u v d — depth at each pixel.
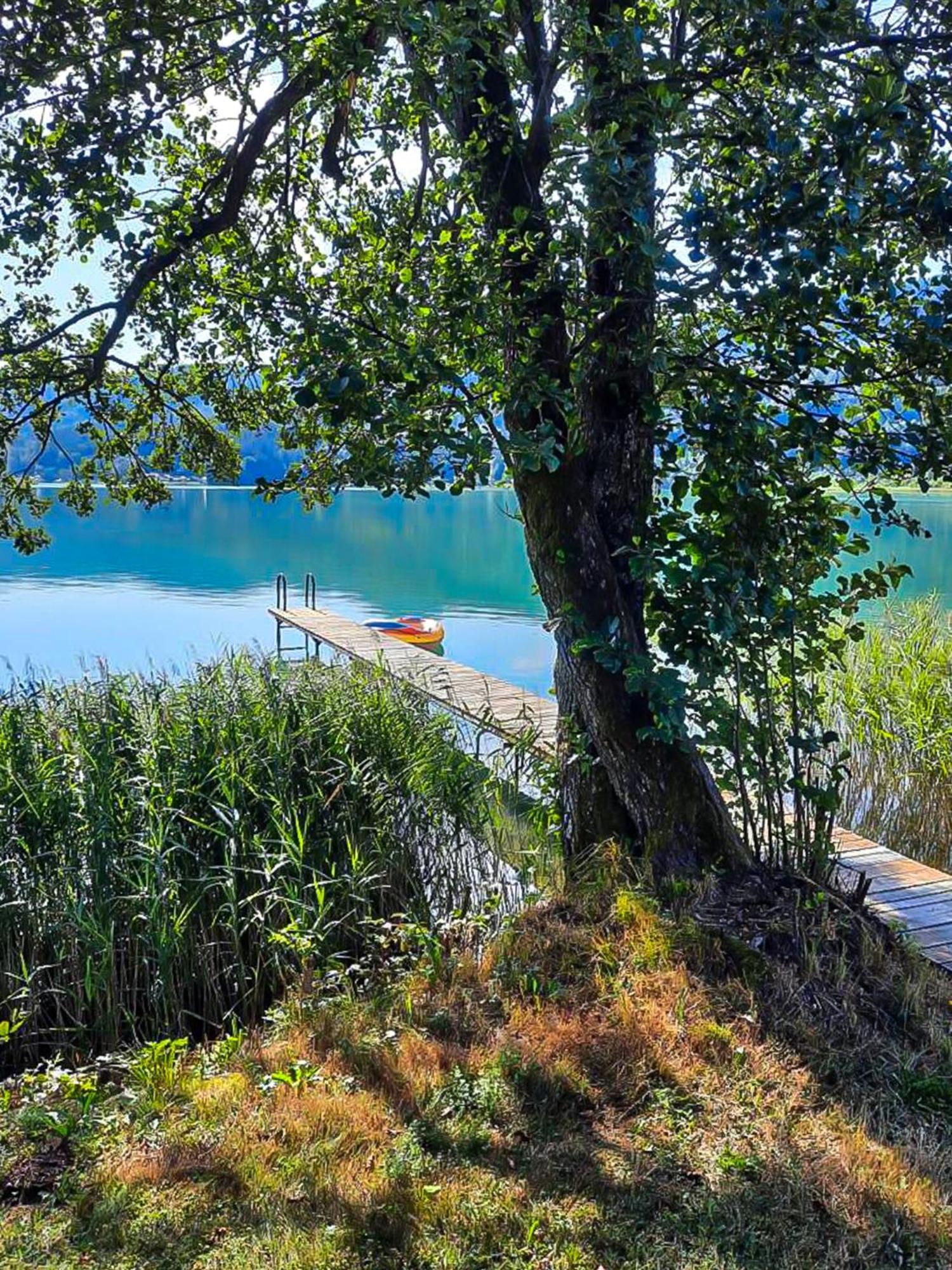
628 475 4.81
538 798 6.36
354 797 5.88
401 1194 2.99
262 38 4.32
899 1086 3.64
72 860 5.11
